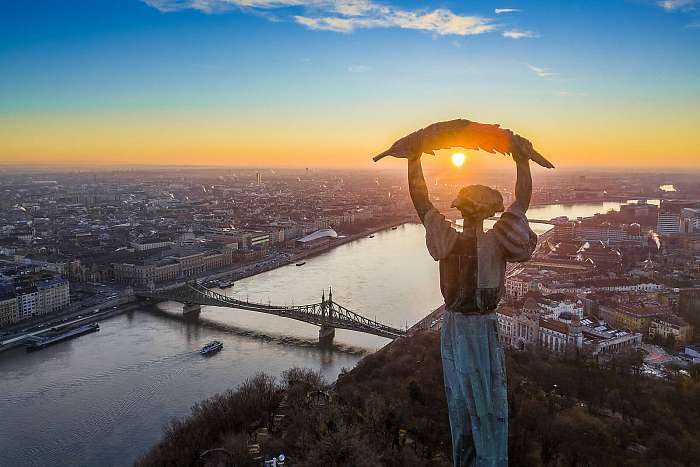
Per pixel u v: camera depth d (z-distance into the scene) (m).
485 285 50.62
